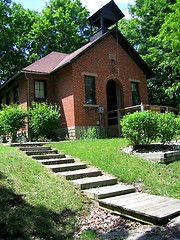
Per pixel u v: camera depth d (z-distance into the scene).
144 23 27.19
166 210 4.87
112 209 5.42
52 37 28.88
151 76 20.08
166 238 3.99
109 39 18.08
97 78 17.06
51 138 16.05
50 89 17.80
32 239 4.16
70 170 7.85
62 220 4.94
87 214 5.38
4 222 4.39
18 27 29.86
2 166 6.86
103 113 16.97
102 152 9.30
